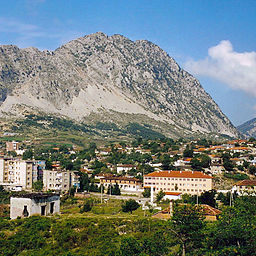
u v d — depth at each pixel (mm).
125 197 199125
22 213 135750
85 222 126312
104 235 110812
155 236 92438
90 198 194375
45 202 142375
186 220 87250
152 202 179750
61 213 153625
